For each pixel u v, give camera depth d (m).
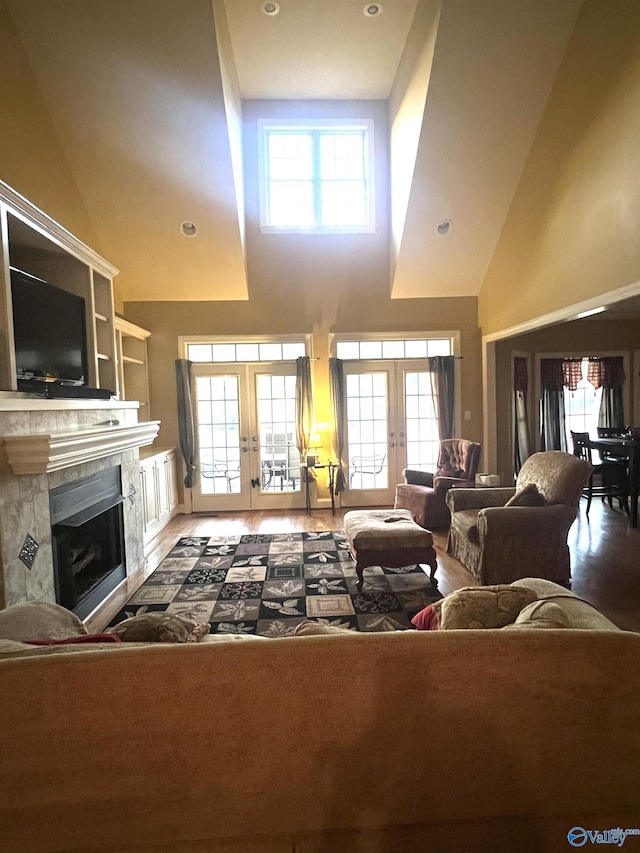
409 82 4.86
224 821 1.16
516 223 5.29
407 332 6.32
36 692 1.08
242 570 4.11
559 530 3.59
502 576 3.60
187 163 4.81
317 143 6.06
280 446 6.37
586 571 3.88
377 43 4.90
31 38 3.89
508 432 6.72
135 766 1.12
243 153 5.82
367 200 6.10
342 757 1.16
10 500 2.44
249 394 6.29
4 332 2.63
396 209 5.77
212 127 4.54
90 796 1.12
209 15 3.85
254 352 6.34
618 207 3.63
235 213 5.27
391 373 6.36
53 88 4.19
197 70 4.14
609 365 7.42
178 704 1.11
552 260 4.61
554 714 1.17
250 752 1.14
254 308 6.19
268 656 1.13
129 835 1.15
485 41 4.10
